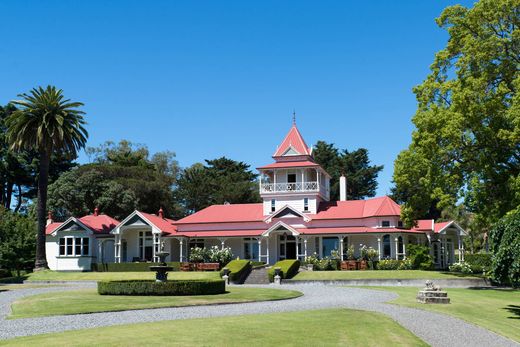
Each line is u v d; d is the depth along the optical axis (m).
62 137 57.09
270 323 20.25
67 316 23.67
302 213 59.66
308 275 48.38
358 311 24.47
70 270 61.19
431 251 57.94
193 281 33.09
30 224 61.06
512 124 38.00
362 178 93.69
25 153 88.31
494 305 29.25
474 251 83.44
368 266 53.28
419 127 43.19
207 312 24.77
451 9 43.03
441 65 44.31
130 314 24.16
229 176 99.38
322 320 21.27
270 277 47.19
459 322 22.86
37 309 26.28
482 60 40.00
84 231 61.81
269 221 60.69
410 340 18.08
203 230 62.94
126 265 57.78
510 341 19.09
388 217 56.22
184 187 97.62
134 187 85.44
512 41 39.81
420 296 29.80
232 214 64.19
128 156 101.38
